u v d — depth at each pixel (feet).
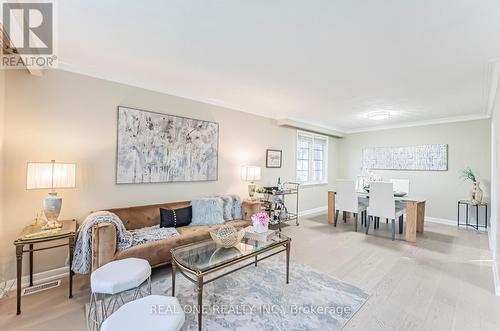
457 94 11.40
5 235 7.44
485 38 6.50
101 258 6.98
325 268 9.20
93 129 9.09
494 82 9.44
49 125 8.20
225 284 7.89
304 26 6.14
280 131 17.12
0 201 7.31
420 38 6.57
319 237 13.12
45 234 6.75
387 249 11.37
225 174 13.60
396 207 14.39
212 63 8.50
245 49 7.45
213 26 6.22
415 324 6.02
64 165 7.47
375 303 6.91
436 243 12.30
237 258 6.68
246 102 13.48
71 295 7.03
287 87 10.86
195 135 12.13
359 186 17.51
